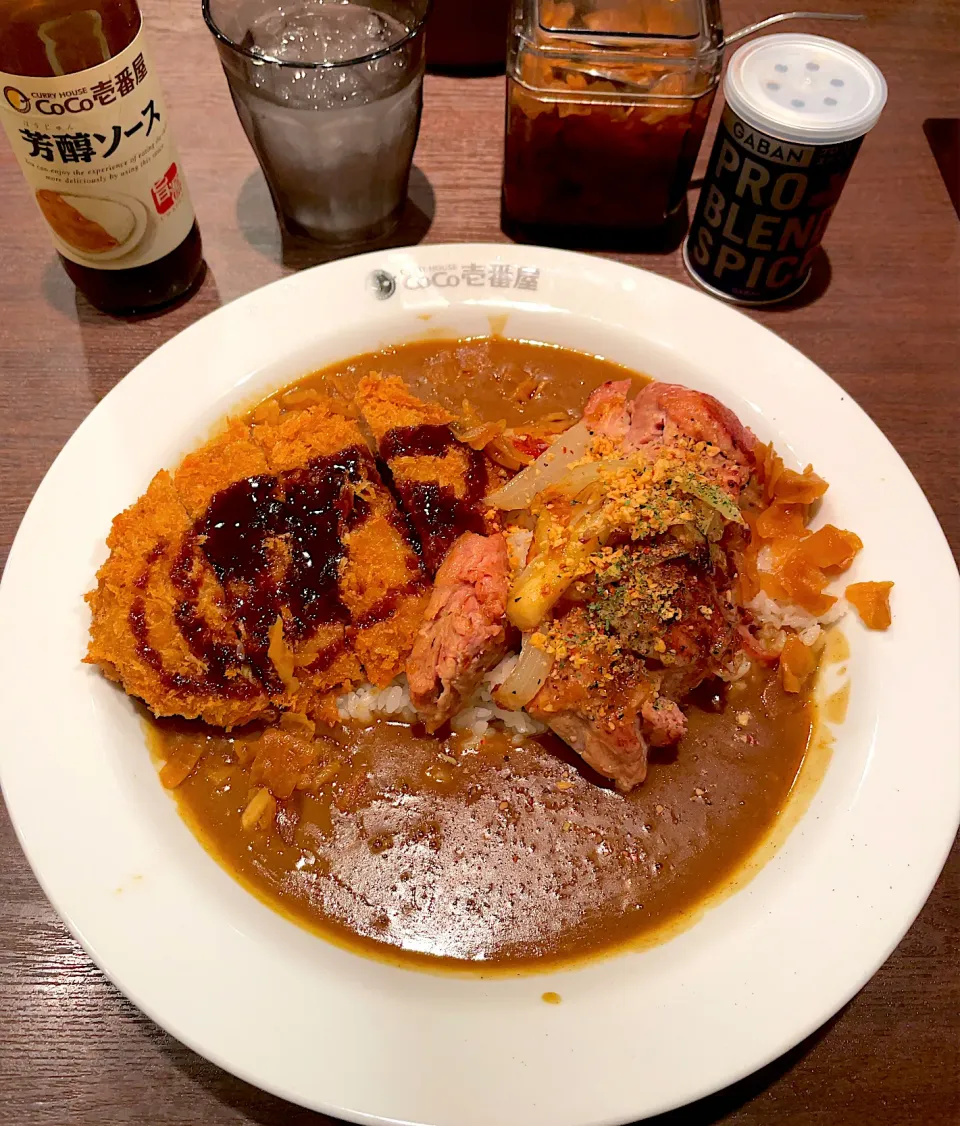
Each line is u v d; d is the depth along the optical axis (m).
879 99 0.32
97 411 0.31
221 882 0.26
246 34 0.36
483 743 0.29
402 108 0.35
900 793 0.26
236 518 0.29
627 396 0.33
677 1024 0.23
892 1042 0.25
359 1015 0.22
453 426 0.32
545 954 0.26
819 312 0.38
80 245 0.33
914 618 0.28
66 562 0.29
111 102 0.29
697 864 0.27
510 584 0.29
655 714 0.27
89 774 0.25
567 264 0.35
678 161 0.36
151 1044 0.24
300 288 0.34
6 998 0.25
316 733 0.29
